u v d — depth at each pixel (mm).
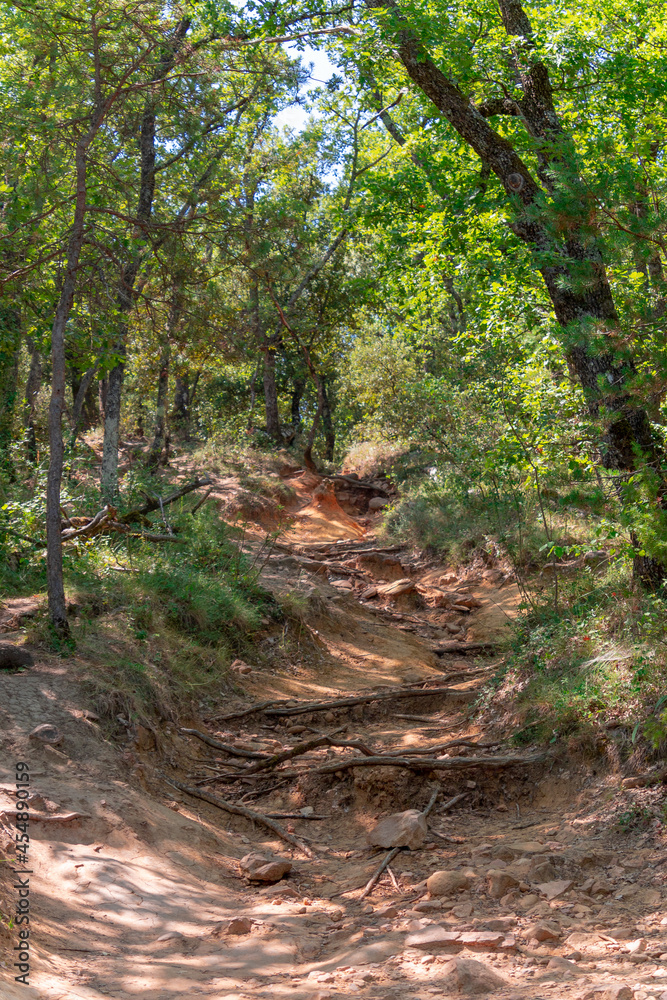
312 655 10719
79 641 7629
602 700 6531
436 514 17281
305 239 9781
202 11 11852
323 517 20938
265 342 10391
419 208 15062
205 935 4480
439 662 11352
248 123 13891
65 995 3381
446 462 18156
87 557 9320
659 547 6066
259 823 6496
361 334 29516
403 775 6801
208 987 3740
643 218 5809
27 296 9773
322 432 39344
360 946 4227
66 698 6594
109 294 9922
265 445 26984
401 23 8992
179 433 29000
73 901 4488
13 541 9172
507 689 7891
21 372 21172
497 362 12297
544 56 9203
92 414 32469
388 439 27109
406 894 5039
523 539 12977
